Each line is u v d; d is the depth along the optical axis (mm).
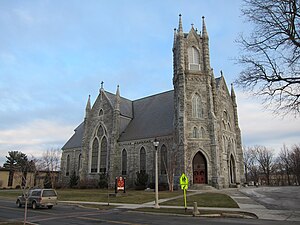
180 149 41844
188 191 37031
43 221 16875
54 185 61625
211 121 43625
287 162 96188
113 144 53375
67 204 29438
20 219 18000
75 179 59156
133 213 21094
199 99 45219
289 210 20422
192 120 43656
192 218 17562
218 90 49750
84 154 58844
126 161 52031
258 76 21219
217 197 28859
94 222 16172
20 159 90000
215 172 41219
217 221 15844
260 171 109000
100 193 40906
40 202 24984
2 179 75188
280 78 20562
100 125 58719
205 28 49594
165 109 54000
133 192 39719
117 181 37312
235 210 20297
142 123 55312
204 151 42406
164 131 48406
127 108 61500
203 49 48344
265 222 15164
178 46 48125
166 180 45188
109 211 22828
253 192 34781
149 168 48125
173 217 18219
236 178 49219
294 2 19172
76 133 70562
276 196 30359
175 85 47562
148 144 49562
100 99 60406
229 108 53000
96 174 55969
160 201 28016
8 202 33344
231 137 51094
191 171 41250
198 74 46281
